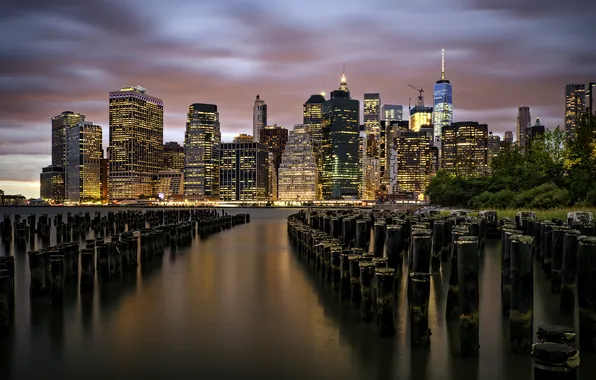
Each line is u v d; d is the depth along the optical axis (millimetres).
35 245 55125
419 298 15797
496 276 27391
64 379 14219
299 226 48406
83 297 24672
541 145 86312
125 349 16625
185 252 45062
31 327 19359
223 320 20078
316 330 18406
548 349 7832
